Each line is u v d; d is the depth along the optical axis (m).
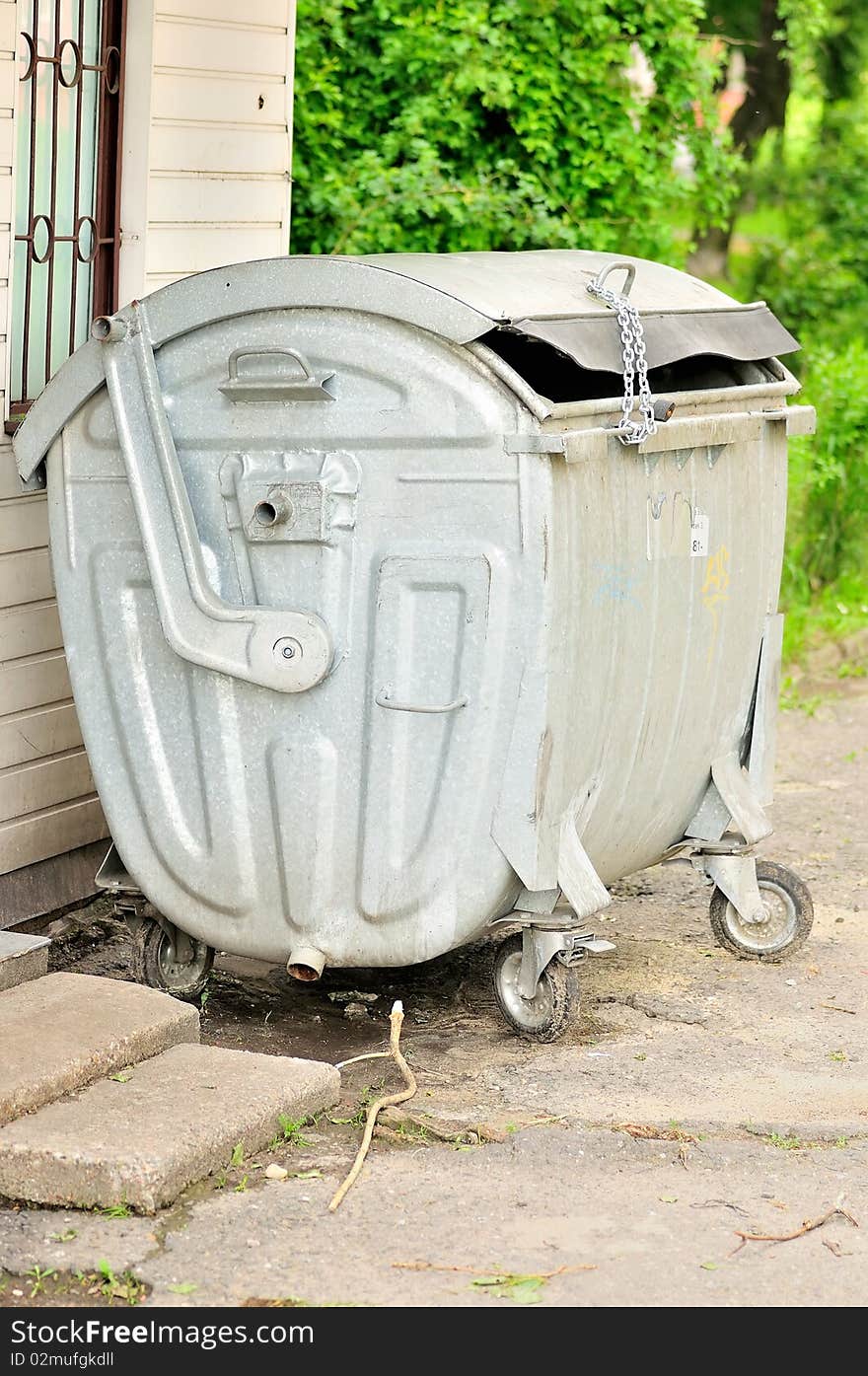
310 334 4.82
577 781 4.97
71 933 6.09
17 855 5.90
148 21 6.12
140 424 5.00
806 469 11.45
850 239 17.05
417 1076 4.99
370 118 10.99
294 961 5.05
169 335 4.97
